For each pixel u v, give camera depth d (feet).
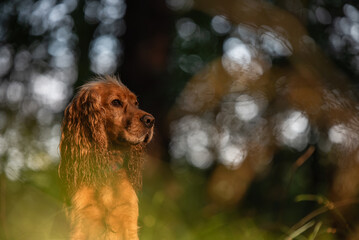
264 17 14.25
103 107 24.47
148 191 31.86
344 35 23.52
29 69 40.22
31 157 24.59
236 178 18.53
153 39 40.93
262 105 15.70
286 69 15.08
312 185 30.37
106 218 21.56
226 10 14.34
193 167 49.57
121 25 44.09
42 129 31.12
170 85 44.50
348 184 15.83
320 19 22.81
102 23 43.34
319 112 15.07
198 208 32.40
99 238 21.21
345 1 22.85
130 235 21.91
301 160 23.90
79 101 24.59
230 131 17.70
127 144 24.79
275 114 15.85
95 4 42.11
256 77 14.83
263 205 34.24
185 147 50.01
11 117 30.14
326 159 19.84
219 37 43.60
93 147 23.48
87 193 22.11
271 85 14.97
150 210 27.61
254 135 16.85
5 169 20.47
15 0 40.29
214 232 24.49
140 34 40.86
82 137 23.52
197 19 43.01
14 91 36.70
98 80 26.68
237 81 14.85
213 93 15.20
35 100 35.91
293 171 24.94
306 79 14.80
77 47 42.80
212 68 15.03
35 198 21.34
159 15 41.11
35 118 31.53
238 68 14.80
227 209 25.57
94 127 23.79
